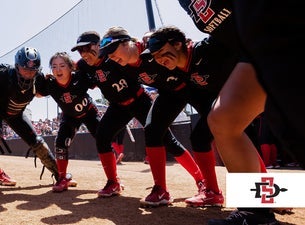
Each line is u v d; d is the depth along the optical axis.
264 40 0.64
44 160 3.51
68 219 2.12
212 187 2.42
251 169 1.35
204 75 2.24
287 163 5.15
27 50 2.86
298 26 0.60
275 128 0.69
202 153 2.41
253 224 1.42
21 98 3.08
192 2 1.71
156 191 2.44
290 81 0.60
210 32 1.68
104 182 3.78
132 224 1.98
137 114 2.93
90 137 9.01
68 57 3.04
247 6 0.68
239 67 1.11
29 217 2.18
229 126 1.20
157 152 2.45
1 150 3.45
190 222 2.01
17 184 3.67
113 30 2.41
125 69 2.66
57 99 3.16
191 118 6.32
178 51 2.18
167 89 2.53
